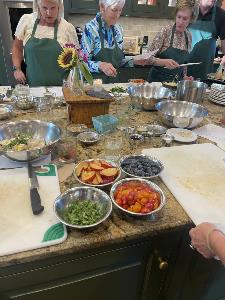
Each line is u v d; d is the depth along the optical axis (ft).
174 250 3.01
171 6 11.53
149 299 3.35
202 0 8.24
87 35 6.93
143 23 12.59
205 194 3.09
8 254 2.18
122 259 2.80
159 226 2.57
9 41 9.48
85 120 4.64
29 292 2.60
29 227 2.42
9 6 8.91
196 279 3.44
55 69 7.01
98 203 2.71
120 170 3.17
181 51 8.20
